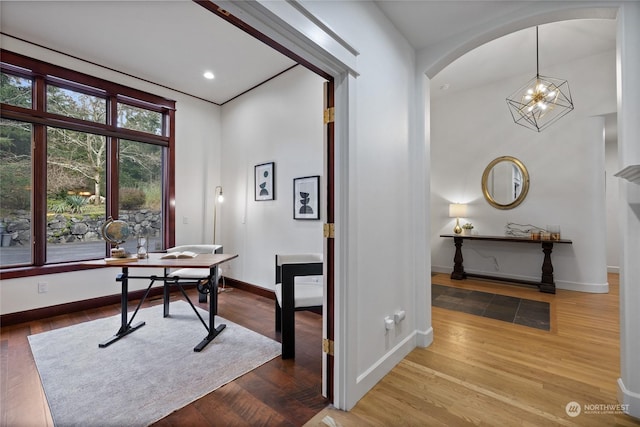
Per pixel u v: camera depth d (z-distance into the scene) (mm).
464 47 2340
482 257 5062
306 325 2998
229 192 4660
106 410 1676
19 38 3023
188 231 4449
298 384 1947
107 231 2719
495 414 1647
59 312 3271
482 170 5059
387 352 2107
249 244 4250
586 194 4180
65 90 3445
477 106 5090
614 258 5559
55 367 2135
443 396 1811
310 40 1450
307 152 3465
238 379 1999
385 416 1639
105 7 2594
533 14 1983
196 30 2939
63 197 3434
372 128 1960
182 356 2309
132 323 3002
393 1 1974
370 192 1937
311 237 3420
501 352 2373
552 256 4426
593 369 2104
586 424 1565
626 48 1701
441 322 3037
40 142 3254
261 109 4090
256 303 3693
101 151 3730
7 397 1794
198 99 4590
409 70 2457
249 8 1220
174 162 4305
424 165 2504
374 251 1976
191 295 4117
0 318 2932
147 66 3627
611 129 4625
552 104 3607
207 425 1571
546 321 3045
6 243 3090
